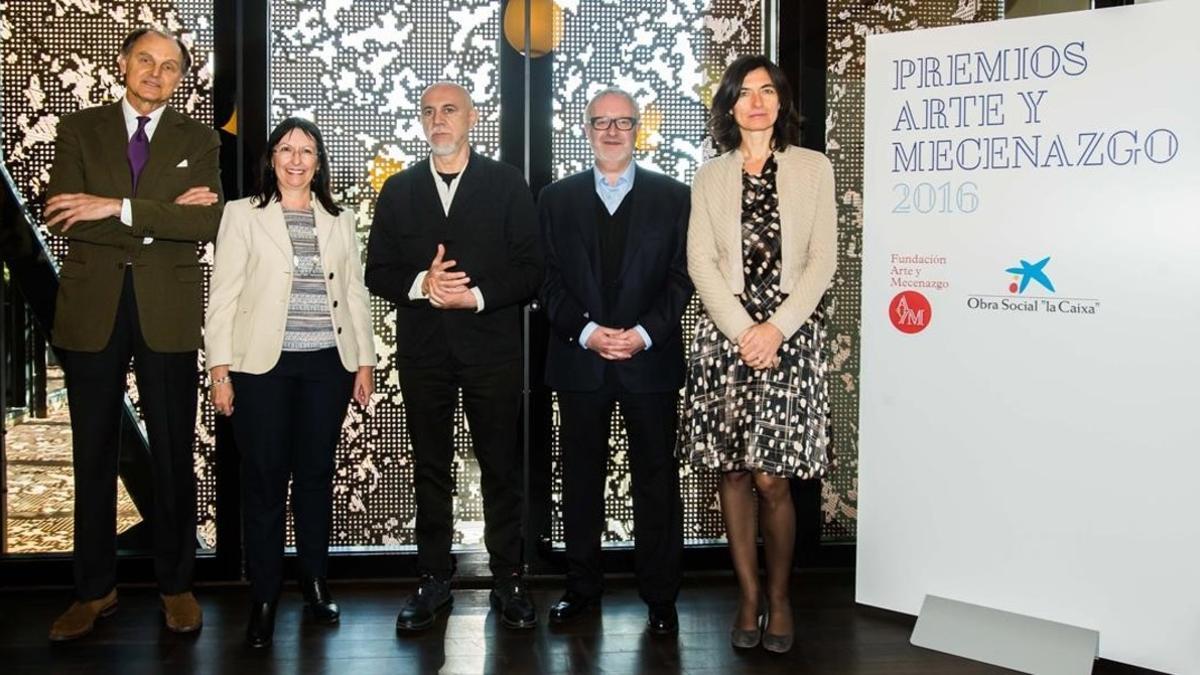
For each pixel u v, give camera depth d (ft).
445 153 9.69
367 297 10.32
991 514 9.48
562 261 9.72
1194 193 8.47
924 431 9.83
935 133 9.62
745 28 11.74
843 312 11.93
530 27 11.44
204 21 11.16
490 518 10.21
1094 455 8.95
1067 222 8.99
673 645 9.70
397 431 11.74
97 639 9.80
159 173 9.73
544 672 9.02
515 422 10.09
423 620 10.03
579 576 10.18
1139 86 8.66
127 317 9.64
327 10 11.34
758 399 9.13
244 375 9.47
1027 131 9.14
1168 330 8.60
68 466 11.53
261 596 9.64
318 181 9.87
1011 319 9.29
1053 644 9.08
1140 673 9.09
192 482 10.07
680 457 9.99
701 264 9.24
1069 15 8.93
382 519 11.79
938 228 9.64
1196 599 8.62
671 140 11.73
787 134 9.46
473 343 9.76
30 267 11.16
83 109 10.16
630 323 9.48
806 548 11.91
